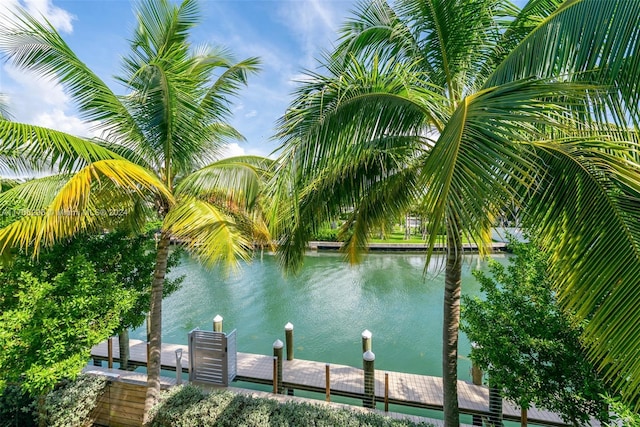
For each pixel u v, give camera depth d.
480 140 1.49
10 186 4.68
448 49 2.81
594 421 4.20
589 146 1.85
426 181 1.59
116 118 3.64
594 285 1.73
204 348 5.80
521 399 3.31
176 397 4.32
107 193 3.69
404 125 2.56
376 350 7.97
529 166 1.44
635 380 1.50
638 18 1.56
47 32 2.99
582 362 3.04
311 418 3.87
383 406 5.61
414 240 21.70
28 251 3.39
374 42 3.14
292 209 2.83
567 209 1.95
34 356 3.10
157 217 4.96
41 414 4.14
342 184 3.29
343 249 4.51
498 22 2.89
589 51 1.73
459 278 3.19
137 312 4.98
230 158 4.68
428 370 7.04
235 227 3.85
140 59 3.76
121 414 4.55
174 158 4.04
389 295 12.29
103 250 4.40
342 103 2.25
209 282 14.17
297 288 13.24
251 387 6.21
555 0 2.61
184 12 3.76
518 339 3.51
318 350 8.01
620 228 1.67
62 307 3.17
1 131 2.47
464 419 5.28
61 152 2.94
